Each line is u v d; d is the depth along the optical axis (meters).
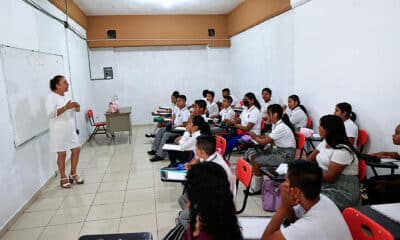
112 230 2.75
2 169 2.82
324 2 4.02
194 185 1.06
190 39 8.33
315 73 4.35
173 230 1.72
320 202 1.28
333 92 3.94
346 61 3.64
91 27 7.82
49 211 3.20
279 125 3.32
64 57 5.36
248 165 2.26
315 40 4.30
